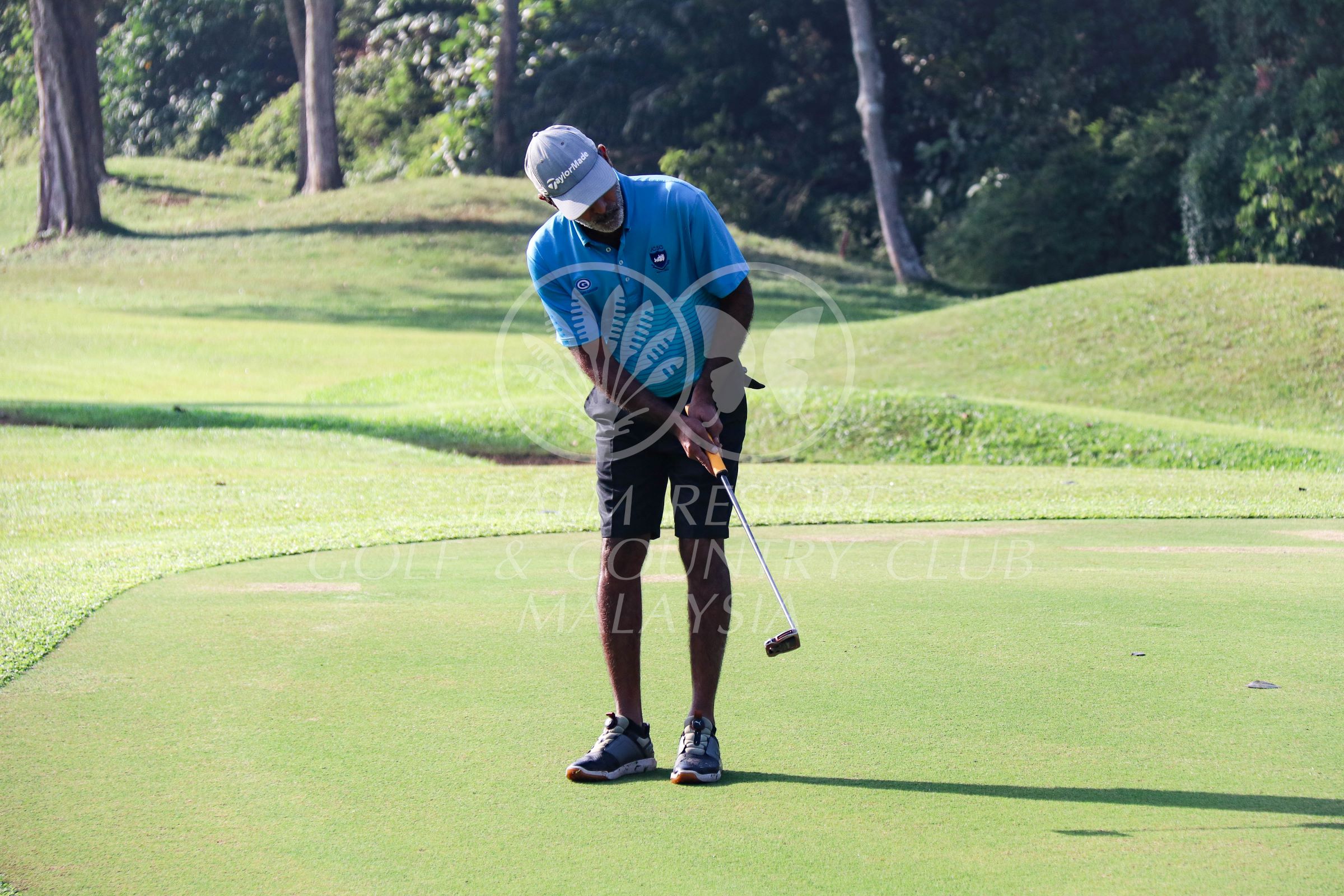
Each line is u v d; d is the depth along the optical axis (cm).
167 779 895
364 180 14225
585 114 12419
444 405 4650
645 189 979
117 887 723
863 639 1290
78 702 1080
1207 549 1894
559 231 989
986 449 3919
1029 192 9944
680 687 1129
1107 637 1293
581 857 759
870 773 897
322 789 874
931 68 10750
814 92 11756
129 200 11800
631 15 12056
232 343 6600
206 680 1148
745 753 947
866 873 727
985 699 1072
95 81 10619
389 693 1103
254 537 2147
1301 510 2422
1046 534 2100
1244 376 4919
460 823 813
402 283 8794
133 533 2355
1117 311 5606
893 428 4094
